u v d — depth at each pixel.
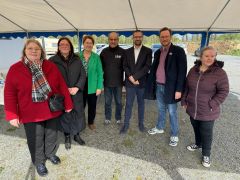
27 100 2.01
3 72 3.75
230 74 10.83
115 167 2.52
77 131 2.95
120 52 3.31
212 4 2.99
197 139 2.79
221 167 2.52
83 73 2.76
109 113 3.76
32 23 4.67
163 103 3.14
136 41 2.96
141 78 3.12
